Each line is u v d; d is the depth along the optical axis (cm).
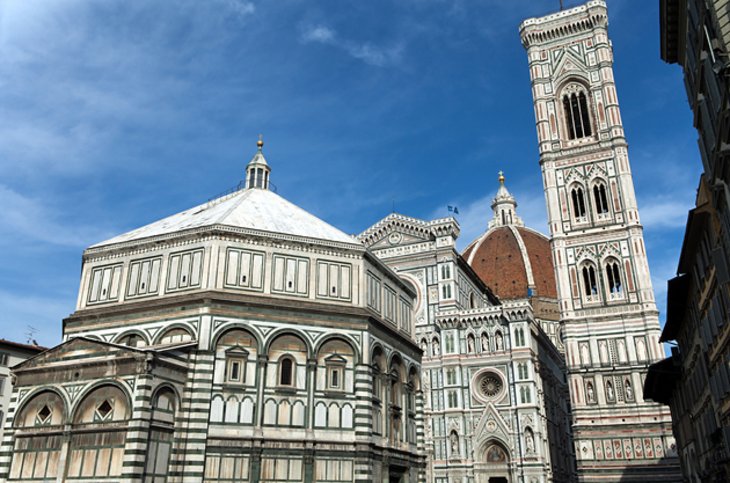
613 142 10838
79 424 4572
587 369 9700
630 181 10569
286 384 5106
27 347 8438
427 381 10225
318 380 5191
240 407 4881
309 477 4856
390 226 11344
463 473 9494
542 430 9831
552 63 11938
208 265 5281
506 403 9675
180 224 6003
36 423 4725
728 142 2855
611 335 9800
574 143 11262
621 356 9625
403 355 6284
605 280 10162
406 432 6059
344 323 5447
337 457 5006
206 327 5006
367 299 5828
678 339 6228
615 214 10469
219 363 4966
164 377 4644
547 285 18175
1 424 7919
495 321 10188
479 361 10062
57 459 4528
